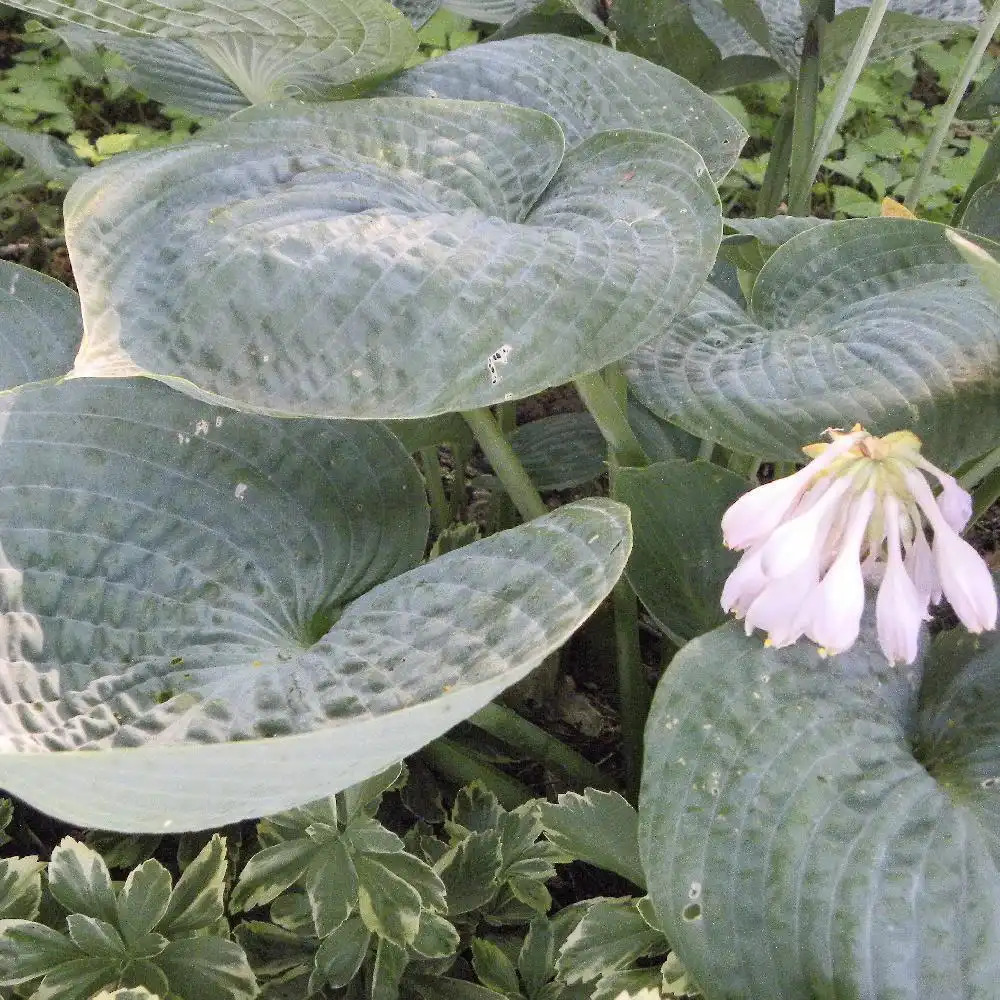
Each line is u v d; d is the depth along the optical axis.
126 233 0.79
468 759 1.01
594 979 0.86
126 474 0.86
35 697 0.78
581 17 1.25
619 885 0.99
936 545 0.75
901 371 0.85
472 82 1.00
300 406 0.75
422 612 0.78
